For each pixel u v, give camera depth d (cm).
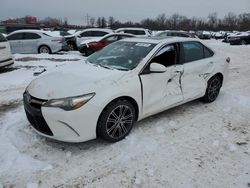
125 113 356
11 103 521
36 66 955
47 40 1378
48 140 356
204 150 342
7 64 843
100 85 328
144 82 369
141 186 271
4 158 313
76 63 437
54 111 304
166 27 7544
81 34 1592
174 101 427
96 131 333
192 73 451
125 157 321
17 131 381
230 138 376
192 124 420
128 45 436
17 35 1384
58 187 269
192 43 466
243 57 1359
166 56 411
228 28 7881
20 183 273
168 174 291
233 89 638
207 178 285
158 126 406
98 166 303
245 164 312
